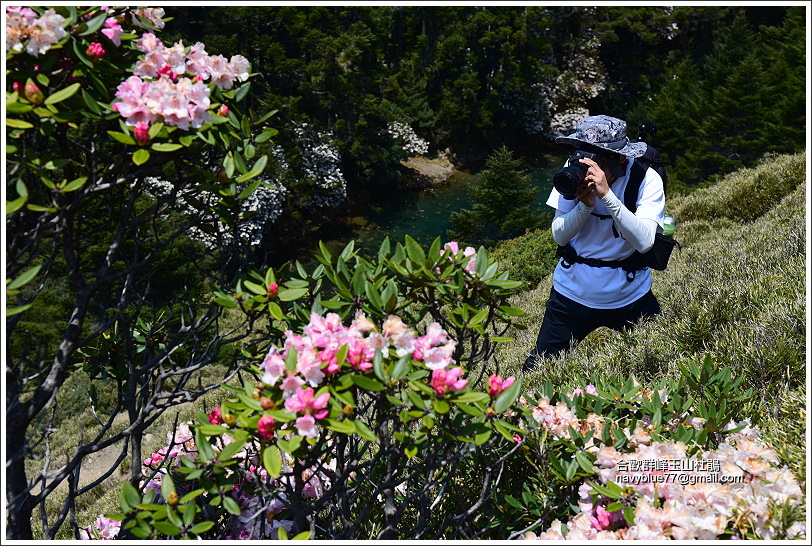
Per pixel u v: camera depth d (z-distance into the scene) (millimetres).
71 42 1859
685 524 1769
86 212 2225
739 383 2594
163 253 10445
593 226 3678
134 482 2225
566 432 2293
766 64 30328
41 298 10805
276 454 1612
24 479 2021
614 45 43656
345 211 26766
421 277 2131
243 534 2170
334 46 24984
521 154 34812
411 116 31516
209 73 2135
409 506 2385
